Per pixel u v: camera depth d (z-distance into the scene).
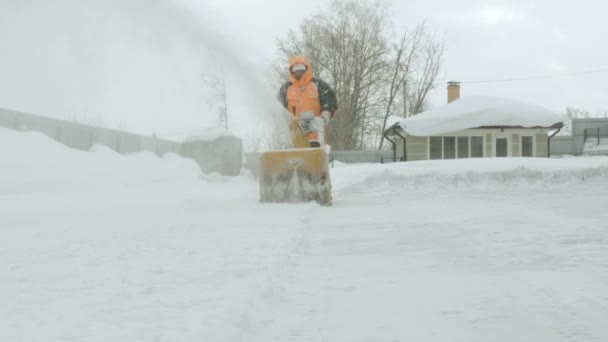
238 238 5.66
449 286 3.82
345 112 38.59
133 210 9.43
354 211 8.76
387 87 43.94
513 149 27.23
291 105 11.01
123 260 4.53
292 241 5.44
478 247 5.25
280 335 2.87
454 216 7.80
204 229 6.46
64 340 2.57
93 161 20.52
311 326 3.01
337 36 38.69
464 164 14.68
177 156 29.34
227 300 3.27
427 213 8.30
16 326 2.79
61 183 16.11
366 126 41.97
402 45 44.94
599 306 3.34
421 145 27.53
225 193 14.25
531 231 6.17
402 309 3.31
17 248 5.25
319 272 4.26
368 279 4.03
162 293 3.45
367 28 39.06
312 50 37.91
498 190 12.64
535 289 3.71
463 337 2.85
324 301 3.47
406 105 44.03
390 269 4.36
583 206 9.00
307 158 9.97
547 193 11.82
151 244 5.36
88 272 4.08
